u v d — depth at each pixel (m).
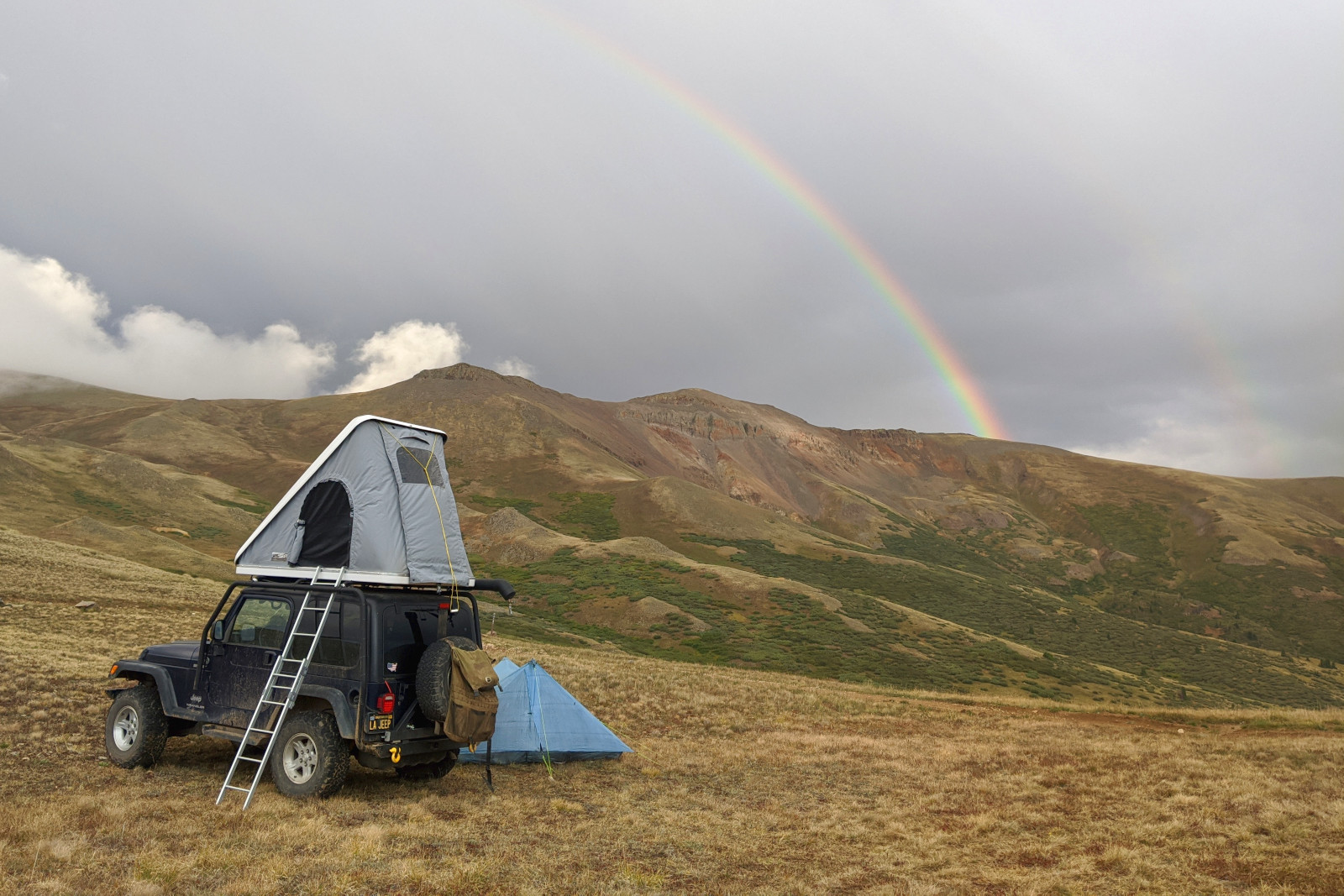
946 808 11.50
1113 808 11.31
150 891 6.10
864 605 116.81
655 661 39.34
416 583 10.02
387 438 10.55
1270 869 8.34
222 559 109.94
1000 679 89.38
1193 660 130.62
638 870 7.80
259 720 9.85
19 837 7.18
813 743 17.36
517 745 13.66
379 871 7.02
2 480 124.12
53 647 20.33
